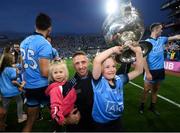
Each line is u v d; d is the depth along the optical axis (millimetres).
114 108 3043
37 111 4391
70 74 19703
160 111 7434
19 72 6672
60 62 3361
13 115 7418
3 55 5695
